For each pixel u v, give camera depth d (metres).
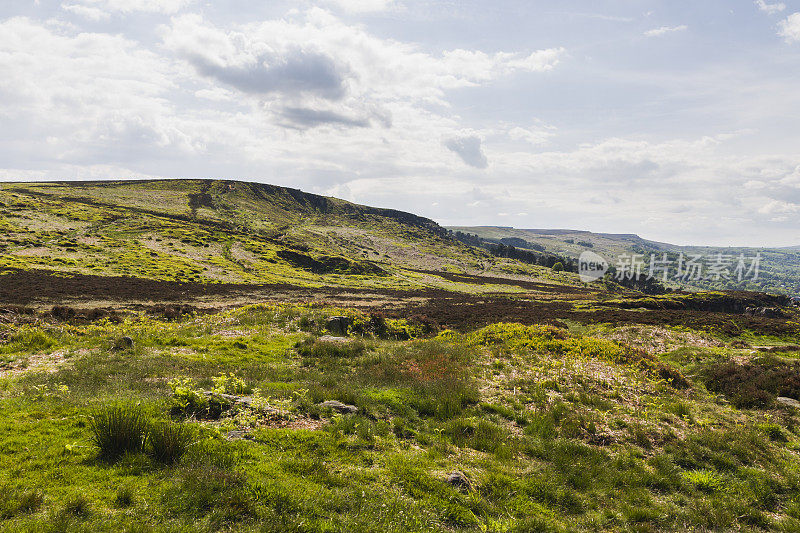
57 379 12.22
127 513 5.74
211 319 26.80
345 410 11.51
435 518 6.90
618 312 52.72
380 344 23.11
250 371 15.02
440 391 14.34
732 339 37.09
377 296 82.88
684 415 14.16
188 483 6.50
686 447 11.73
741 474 10.53
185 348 18.64
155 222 127.00
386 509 6.76
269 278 92.75
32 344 16.94
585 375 17.25
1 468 6.49
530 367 18.28
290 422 10.20
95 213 125.31
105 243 95.06
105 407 8.85
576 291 131.88
